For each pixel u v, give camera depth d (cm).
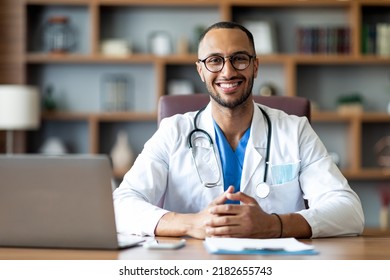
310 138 229
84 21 526
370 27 516
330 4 514
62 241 157
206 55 219
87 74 529
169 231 190
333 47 514
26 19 512
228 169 226
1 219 158
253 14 528
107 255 149
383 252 155
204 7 528
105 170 152
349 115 508
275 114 235
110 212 154
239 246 153
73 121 529
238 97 219
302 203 230
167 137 230
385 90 533
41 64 528
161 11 528
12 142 505
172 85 519
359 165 507
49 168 154
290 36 529
